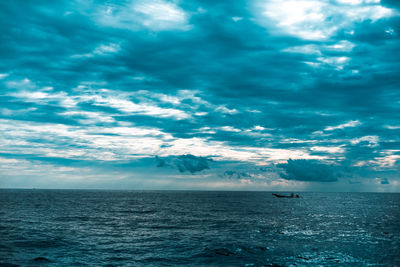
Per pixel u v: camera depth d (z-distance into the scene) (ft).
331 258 70.44
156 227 123.95
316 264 65.46
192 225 130.82
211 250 78.07
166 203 326.24
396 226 129.18
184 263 66.33
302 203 355.36
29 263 64.54
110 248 81.15
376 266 64.13
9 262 64.85
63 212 189.98
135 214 184.44
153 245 85.25
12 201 313.94
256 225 131.03
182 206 272.92
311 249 79.71
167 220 150.61
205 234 105.40
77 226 123.85
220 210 223.30
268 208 251.39
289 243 88.02
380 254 74.38
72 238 94.79
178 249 79.82
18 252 73.77
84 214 178.81
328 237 98.99
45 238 92.48
